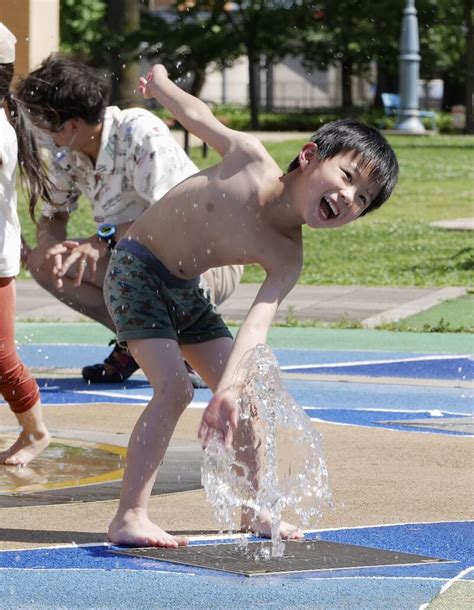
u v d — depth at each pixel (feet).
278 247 32.94
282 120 317.22
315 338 77.92
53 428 49.11
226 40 307.58
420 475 40.86
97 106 50.98
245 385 31.40
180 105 34.83
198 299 34.65
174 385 32.81
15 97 42.11
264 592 28.19
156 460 32.71
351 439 47.09
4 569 29.89
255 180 32.96
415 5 310.24
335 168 32.45
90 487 38.81
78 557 31.04
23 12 155.12
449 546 32.48
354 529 34.12
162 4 363.15
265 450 32.83
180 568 30.14
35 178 40.81
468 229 136.05
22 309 90.38
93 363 67.56
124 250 34.37
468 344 75.92
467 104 311.27
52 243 56.18
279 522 32.30
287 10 312.09
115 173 52.01
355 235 131.54
